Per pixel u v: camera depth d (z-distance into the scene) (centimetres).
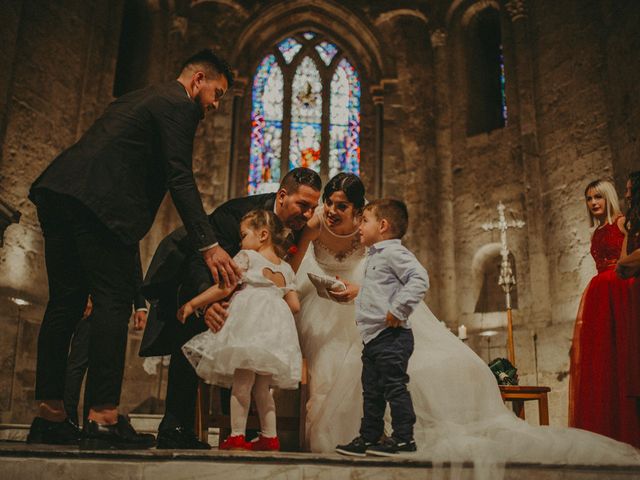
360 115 1344
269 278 350
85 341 561
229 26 1348
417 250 1225
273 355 321
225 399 433
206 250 321
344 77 1371
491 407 341
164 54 1291
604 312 471
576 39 1091
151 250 1152
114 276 314
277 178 1291
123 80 1287
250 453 256
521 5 1218
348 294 362
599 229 515
